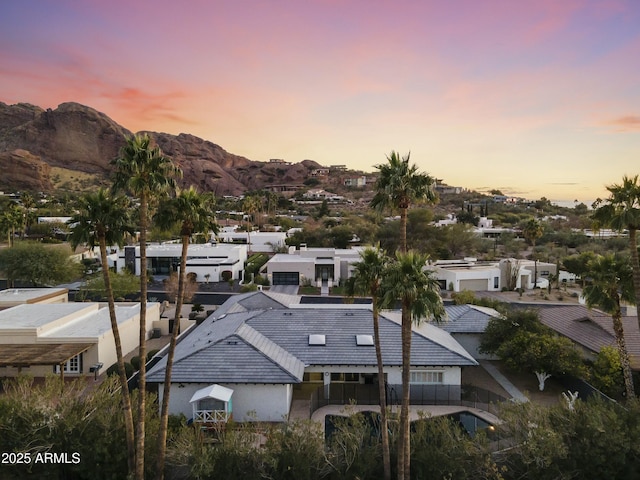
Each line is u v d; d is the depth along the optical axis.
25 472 18.42
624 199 24.83
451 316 38.31
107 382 22.36
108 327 34.88
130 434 18.80
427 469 19.11
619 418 20.36
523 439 19.53
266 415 25.94
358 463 19.23
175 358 27.59
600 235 112.69
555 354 29.61
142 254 18.92
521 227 129.12
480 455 19.12
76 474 19.16
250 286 60.78
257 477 18.59
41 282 55.50
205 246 77.75
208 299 57.00
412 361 28.48
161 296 57.59
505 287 66.81
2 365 28.00
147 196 19.23
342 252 78.00
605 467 19.06
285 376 25.84
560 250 91.62
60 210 123.75
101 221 18.86
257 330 31.75
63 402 19.86
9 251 55.25
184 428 20.34
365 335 31.02
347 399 28.22
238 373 25.98
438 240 87.06
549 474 18.72
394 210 20.98
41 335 32.44
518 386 31.19
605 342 31.55
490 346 33.97
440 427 20.34
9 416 18.80
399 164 19.97
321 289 62.25
